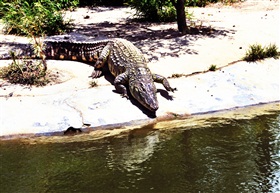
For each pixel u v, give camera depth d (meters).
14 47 10.45
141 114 7.71
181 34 11.88
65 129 7.15
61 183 5.59
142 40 11.44
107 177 5.73
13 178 5.72
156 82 8.61
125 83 8.40
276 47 10.68
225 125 7.46
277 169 5.93
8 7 12.73
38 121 7.27
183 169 5.94
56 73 9.05
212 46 10.71
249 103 8.40
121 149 6.58
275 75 9.45
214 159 6.22
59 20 12.55
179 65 9.55
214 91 8.61
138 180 5.65
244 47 10.77
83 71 9.31
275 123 7.53
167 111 7.87
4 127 7.11
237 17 14.19
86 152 6.48
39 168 5.99
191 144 6.72
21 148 6.61
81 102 7.86
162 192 5.35
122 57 8.77
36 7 12.05
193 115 7.88
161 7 14.23
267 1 17.30
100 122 7.40
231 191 5.38
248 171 5.86
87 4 17.75
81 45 9.88
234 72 9.34
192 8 16.44
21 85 8.40
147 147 6.63
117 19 14.76
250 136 7.00
